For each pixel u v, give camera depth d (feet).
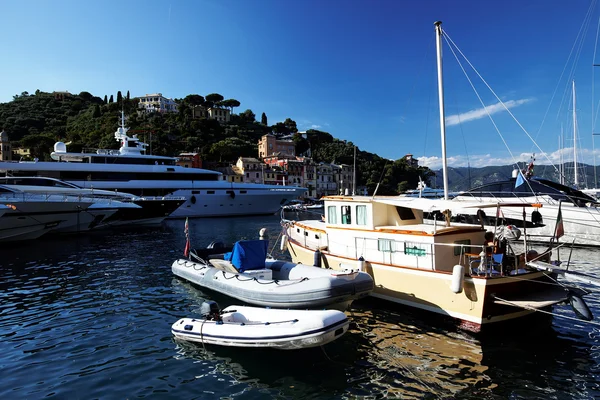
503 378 22.17
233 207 151.33
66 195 90.94
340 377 22.38
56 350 26.30
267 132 443.32
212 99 451.12
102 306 36.06
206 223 123.65
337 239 40.91
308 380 22.07
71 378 22.38
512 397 20.22
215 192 146.41
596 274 46.39
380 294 34.71
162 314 33.76
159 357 25.09
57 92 442.50
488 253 31.53
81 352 25.96
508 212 67.82
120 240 82.99
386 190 311.88
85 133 294.25
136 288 42.29
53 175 121.39
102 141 252.01
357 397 20.31
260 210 157.89
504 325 28.30
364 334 28.53
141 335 28.91
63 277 47.65
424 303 31.12
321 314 24.35
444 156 40.50
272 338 23.86
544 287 29.84
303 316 24.57
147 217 111.75
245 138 375.86
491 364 23.84
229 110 447.42
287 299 30.25
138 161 135.95
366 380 22.03
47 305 36.42
